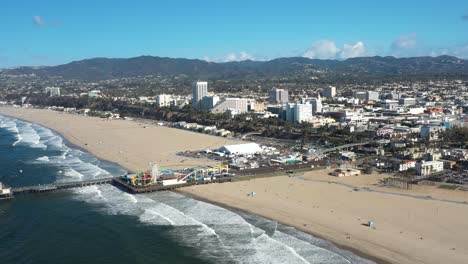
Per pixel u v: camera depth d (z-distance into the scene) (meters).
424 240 124.81
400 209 151.25
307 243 126.12
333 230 134.50
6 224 146.25
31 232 138.88
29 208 163.50
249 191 179.88
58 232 138.62
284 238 130.38
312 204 160.12
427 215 144.50
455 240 124.19
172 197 176.00
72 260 118.56
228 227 140.75
